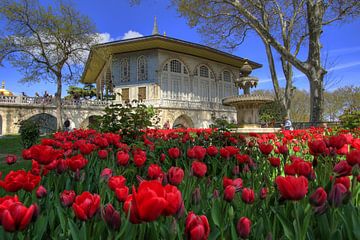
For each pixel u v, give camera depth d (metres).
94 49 30.81
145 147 4.70
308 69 17.58
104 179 2.08
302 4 22.59
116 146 3.80
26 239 1.34
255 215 1.86
